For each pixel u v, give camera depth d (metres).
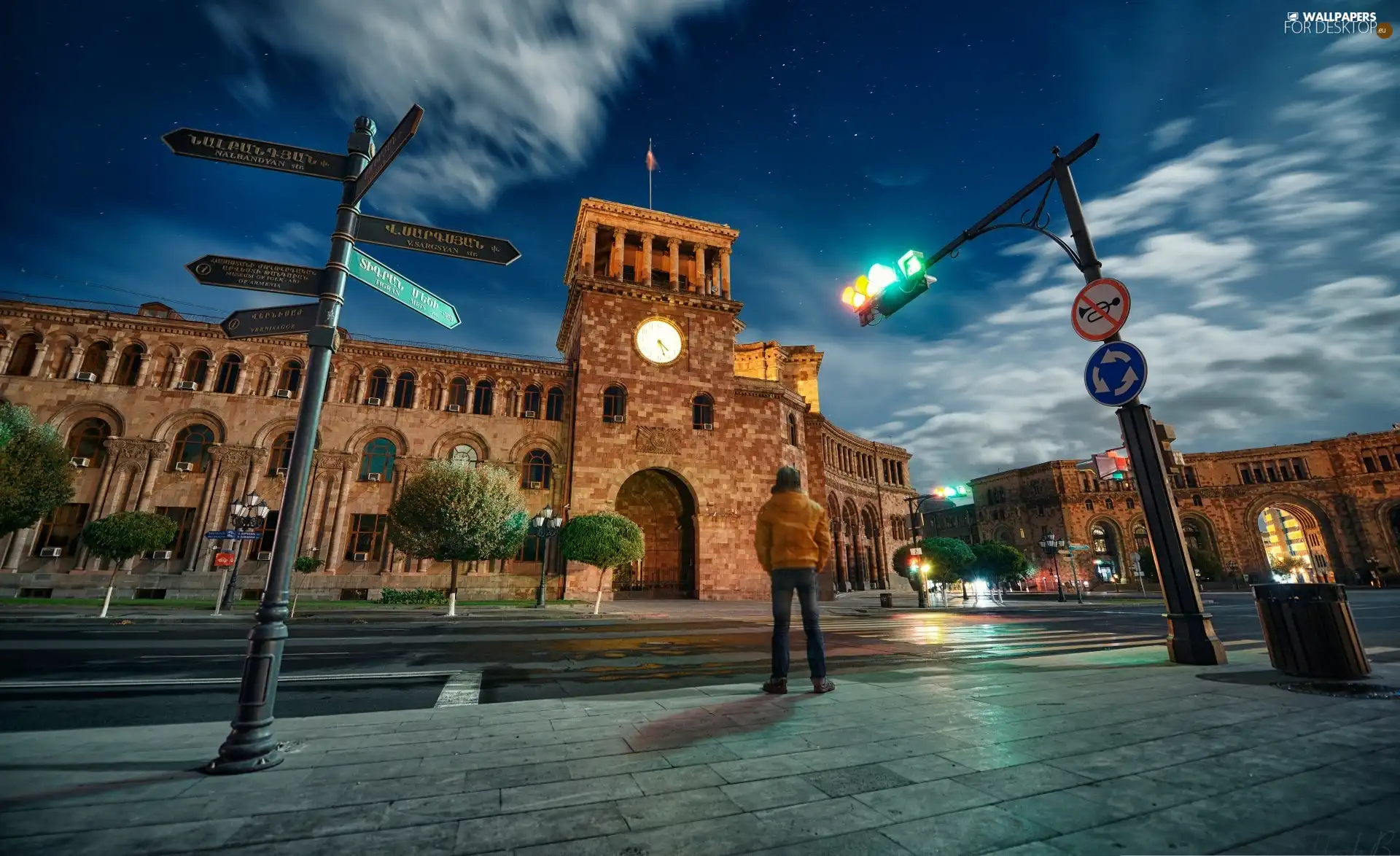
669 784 3.00
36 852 2.23
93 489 25.61
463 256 5.45
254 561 26.05
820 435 41.97
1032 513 65.94
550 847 2.30
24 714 5.52
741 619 18.97
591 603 27.91
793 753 3.48
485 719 4.48
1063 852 2.20
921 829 2.42
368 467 29.08
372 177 4.79
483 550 23.00
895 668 7.37
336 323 4.57
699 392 34.69
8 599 21.91
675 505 36.56
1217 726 3.96
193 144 4.60
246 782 3.05
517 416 32.03
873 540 53.09
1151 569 57.16
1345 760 3.19
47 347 26.28
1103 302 7.92
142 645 10.86
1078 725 4.04
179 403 27.11
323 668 8.45
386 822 2.55
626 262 39.91
